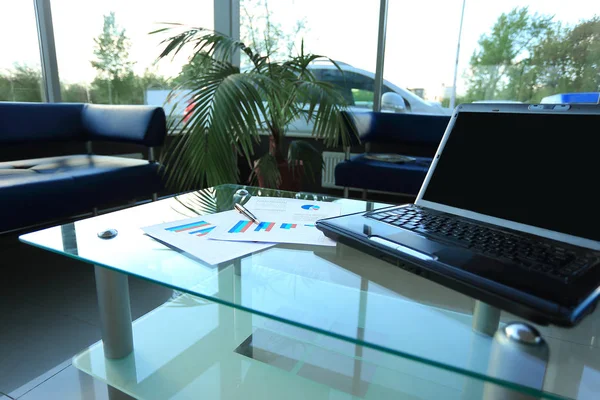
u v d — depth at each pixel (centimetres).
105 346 86
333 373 86
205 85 175
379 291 60
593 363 47
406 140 262
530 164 69
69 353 109
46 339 115
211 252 67
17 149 218
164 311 108
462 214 76
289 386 82
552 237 62
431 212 80
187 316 105
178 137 178
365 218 76
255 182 247
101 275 81
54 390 95
